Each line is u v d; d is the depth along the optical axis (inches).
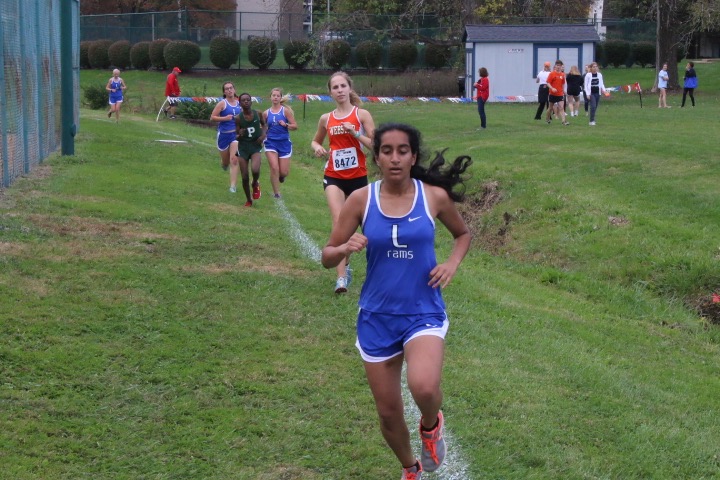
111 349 290.5
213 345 304.5
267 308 349.4
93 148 807.7
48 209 492.7
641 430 267.1
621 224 595.5
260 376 279.6
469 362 312.0
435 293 202.5
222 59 2257.6
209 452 228.5
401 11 2245.3
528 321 389.1
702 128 1005.8
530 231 633.0
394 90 1974.7
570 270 555.5
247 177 589.6
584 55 1680.6
